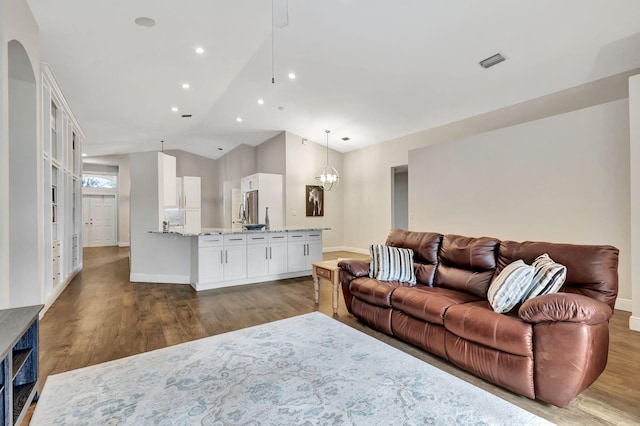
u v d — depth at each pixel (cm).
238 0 309
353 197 877
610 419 173
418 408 183
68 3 280
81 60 378
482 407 184
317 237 567
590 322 173
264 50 433
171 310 365
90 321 329
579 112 391
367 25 375
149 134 809
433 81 480
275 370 227
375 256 333
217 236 464
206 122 747
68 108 493
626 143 353
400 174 943
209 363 238
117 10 301
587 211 383
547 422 170
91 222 1070
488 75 442
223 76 490
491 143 487
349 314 351
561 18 327
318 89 556
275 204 802
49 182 376
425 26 366
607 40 347
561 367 174
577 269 213
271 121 733
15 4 243
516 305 222
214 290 455
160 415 177
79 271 605
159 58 407
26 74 290
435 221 572
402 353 254
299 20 369
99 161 1038
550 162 417
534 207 434
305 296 425
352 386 206
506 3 318
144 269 516
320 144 873
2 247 217
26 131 297
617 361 239
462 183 528
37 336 193
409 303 260
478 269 279
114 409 183
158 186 512
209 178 1149
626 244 356
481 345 208
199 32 361
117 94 501
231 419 174
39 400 191
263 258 507
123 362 240
